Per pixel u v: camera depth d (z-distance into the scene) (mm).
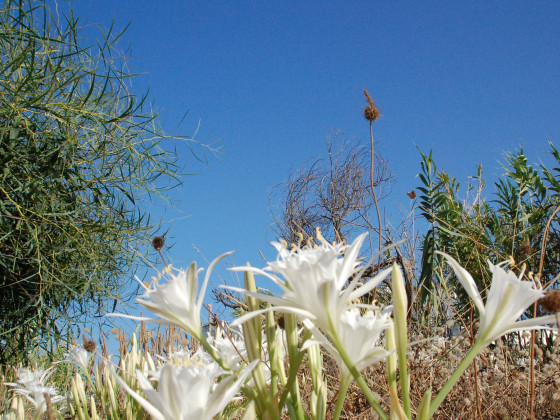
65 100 3568
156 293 763
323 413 833
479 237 4312
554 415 2008
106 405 1514
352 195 6879
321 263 706
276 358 832
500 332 711
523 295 706
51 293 3605
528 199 4645
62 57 3396
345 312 810
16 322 3635
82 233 3621
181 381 631
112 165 3865
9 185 3447
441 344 2543
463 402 1863
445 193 4762
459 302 4355
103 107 3852
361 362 727
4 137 3381
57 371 3400
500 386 2037
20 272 3643
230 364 1073
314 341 711
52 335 3475
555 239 4254
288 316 762
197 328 758
